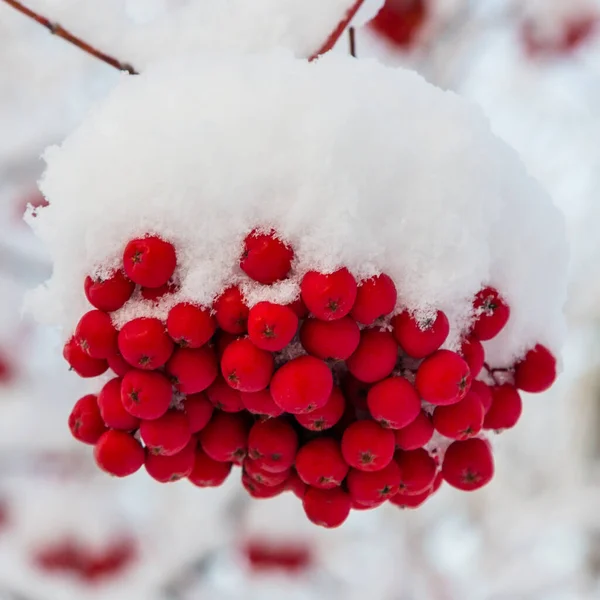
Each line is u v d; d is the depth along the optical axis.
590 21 0.72
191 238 0.35
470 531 0.93
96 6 0.37
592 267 0.87
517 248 0.36
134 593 0.78
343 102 0.35
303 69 0.35
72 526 0.76
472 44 0.78
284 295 0.34
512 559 0.90
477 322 0.36
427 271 0.35
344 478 0.36
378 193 0.35
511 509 0.90
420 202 0.35
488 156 0.35
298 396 0.34
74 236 0.35
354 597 0.86
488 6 0.75
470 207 0.35
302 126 0.35
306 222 0.34
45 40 0.74
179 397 0.36
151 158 0.35
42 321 0.36
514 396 0.37
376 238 0.35
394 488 0.36
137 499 0.86
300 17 0.37
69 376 0.88
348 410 0.36
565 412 0.94
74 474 0.86
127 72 0.37
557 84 0.84
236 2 0.37
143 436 0.35
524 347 0.37
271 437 0.36
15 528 0.78
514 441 0.94
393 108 0.35
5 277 0.85
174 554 0.82
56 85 0.79
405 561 0.87
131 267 0.34
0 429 0.84
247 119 0.35
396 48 0.71
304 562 0.78
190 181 0.35
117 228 0.35
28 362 0.85
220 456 0.36
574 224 0.89
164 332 0.35
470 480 0.36
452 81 0.80
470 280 0.35
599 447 0.92
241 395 0.35
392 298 0.34
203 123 0.35
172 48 0.37
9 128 0.80
